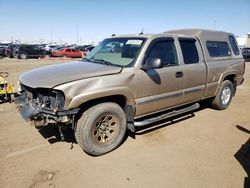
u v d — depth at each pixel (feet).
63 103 10.54
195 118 17.66
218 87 18.35
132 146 12.99
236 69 19.66
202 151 12.54
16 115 17.84
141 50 12.69
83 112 11.18
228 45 19.35
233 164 11.32
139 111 13.02
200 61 16.15
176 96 14.66
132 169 10.81
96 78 11.05
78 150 12.48
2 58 91.35
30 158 11.62
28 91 12.28
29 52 90.94
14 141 13.39
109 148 12.08
